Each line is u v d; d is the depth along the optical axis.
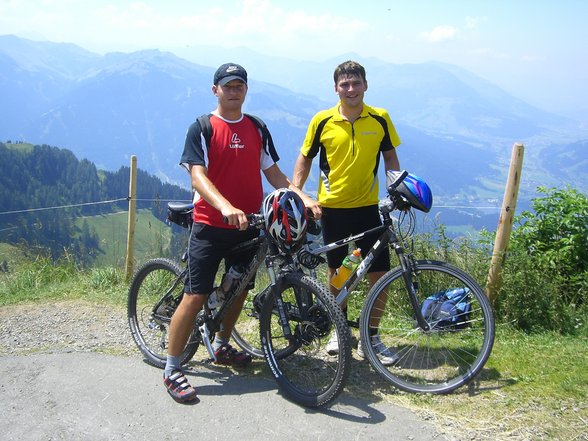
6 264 7.20
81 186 140.62
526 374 3.63
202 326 3.72
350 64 3.89
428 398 3.40
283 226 3.25
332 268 4.25
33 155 150.75
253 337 4.46
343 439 2.96
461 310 3.82
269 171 3.77
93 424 3.14
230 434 3.04
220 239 3.53
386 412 3.25
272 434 3.03
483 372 3.70
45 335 4.76
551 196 5.40
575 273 5.12
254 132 3.62
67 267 7.29
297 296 3.48
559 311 4.59
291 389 3.43
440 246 5.37
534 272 4.76
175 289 4.07
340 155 4.00
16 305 5.75
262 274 5.04
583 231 5.12
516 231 5.40
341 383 3.14
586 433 2.94
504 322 4.62
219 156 3.48
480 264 5.10
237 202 3.60
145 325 4.63
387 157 4.23
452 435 2.97
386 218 3.67
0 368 3.91
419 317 3.72
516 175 4.60
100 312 5.40
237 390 3.57
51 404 3.36
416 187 3.55
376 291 3.67
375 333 3.94
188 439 3.00
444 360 3.93
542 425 3.03
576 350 4.04
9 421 3.17
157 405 3.36
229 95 3.45
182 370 3.63
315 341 3.61
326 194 4.11
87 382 3.67
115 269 6.85
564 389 3.39
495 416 3.15
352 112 4.00
